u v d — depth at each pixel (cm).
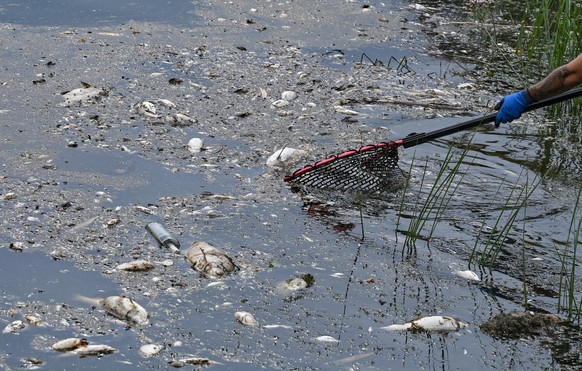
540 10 1363
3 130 1012
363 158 938
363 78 1280
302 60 1338
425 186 936
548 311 702
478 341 657
